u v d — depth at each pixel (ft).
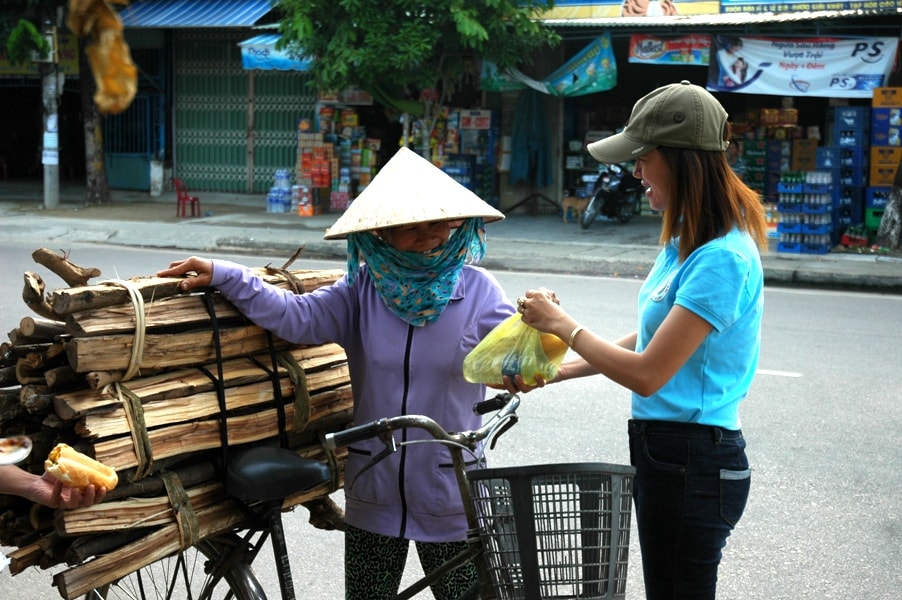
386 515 8.99
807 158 49.67
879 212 43.34
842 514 15.51
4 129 77.30
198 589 12.98
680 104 7.70
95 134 60.70
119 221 53.21
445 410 8.87
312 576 13.61
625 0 47.57
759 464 17.56
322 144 56.65
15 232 50.14
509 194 55.88
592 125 55.98
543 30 45.73
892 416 20.29
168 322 8.32
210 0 61.36
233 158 65.26
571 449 18.13
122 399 8.00
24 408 8.21
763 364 24.50
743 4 45.65
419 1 42.70
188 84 65.46
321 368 9.62
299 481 8.52
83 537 7.95
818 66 43.70
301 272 10.25
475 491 7.26
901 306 33.30
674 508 8.03
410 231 8.48
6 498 8.22
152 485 8.27
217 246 47.39
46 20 56.29
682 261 7.85
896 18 45.03
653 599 8.37
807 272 38.24
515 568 7.20
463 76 55.16
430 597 13.08
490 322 8.90
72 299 7.77
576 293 34.45
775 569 13.75
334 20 44.19
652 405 8.09
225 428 8.62
